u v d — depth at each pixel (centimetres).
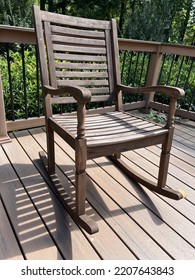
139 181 148
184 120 270
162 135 122
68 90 99
